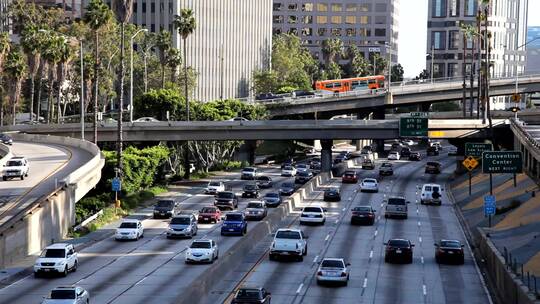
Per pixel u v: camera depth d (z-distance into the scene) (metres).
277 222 87.94
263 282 56.84
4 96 184.38
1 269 61.91
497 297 53.47
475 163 111.00
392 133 137.62
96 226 85.00
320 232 83.00
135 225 78.31
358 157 184.75
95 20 119.50
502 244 68.19
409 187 129.12
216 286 54.59
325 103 199.12
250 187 115.00
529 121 189.25
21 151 123.62
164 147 131.62
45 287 55.22
